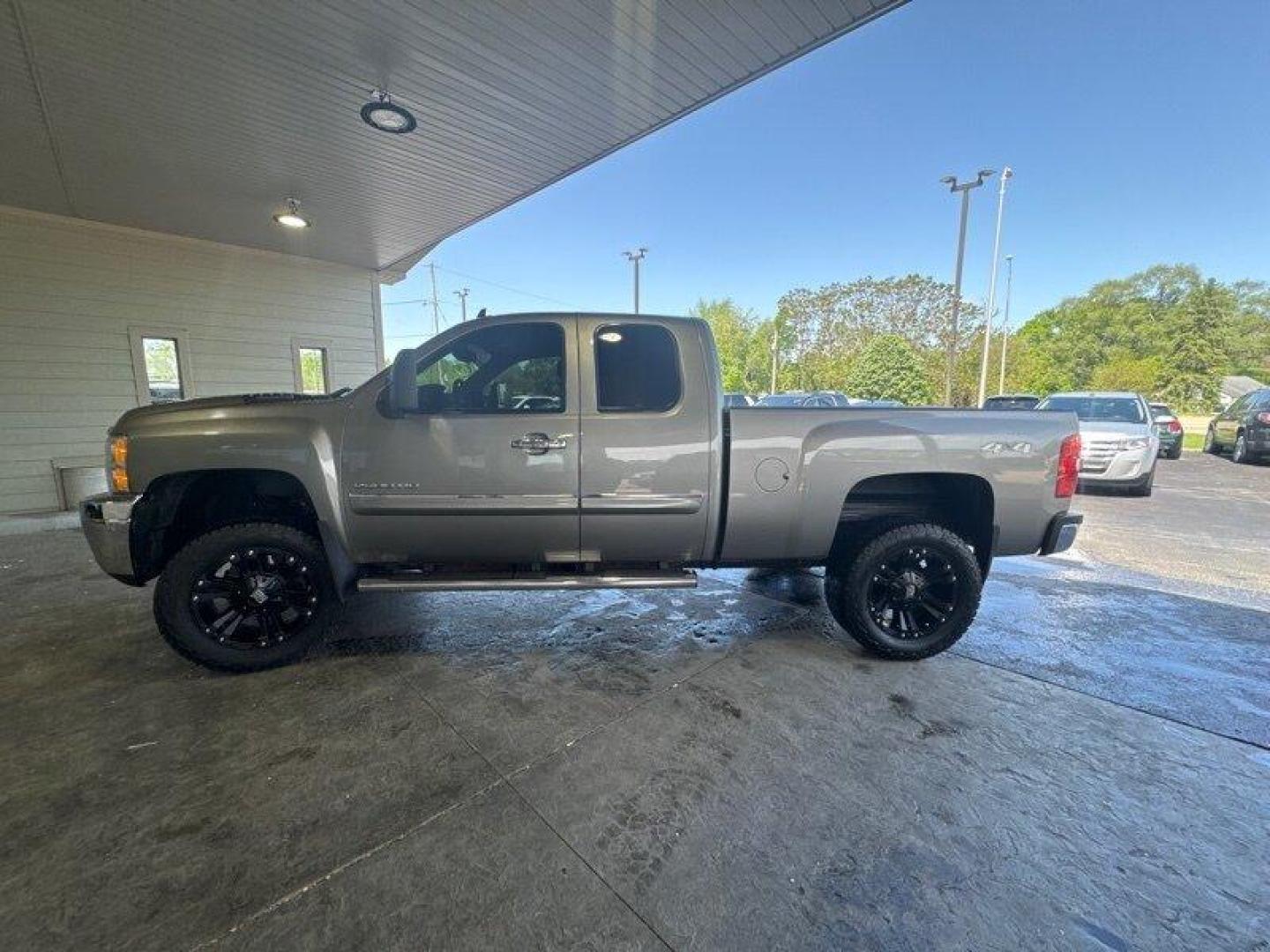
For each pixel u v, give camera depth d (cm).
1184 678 291
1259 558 521
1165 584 446
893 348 2644
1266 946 147
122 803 196
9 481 668
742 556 308
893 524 313
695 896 161
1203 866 173
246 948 144
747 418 296
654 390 295
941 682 286
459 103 440
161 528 291
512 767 218
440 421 284
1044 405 948
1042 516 305
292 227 712
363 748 229
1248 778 213
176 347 773
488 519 289
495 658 311
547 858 174
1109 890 164
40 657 311
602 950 145
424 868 170
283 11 339
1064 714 257
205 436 279
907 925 153
